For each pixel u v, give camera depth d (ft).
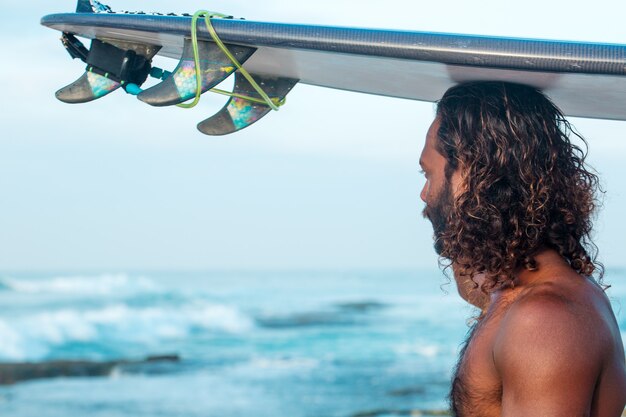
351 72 7.48
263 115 8.04
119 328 108.37
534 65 6.20
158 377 71.20
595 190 7.23
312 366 79.46
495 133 6.72
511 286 6.63
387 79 7.59
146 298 155.22
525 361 5.86
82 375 71.05
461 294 7.70
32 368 70.18
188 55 7.10
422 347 98.58
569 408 5.73
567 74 6.25
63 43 7.75
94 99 7.69
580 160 7.10
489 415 6.38
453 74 6.84
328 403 57.82
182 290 197.06
